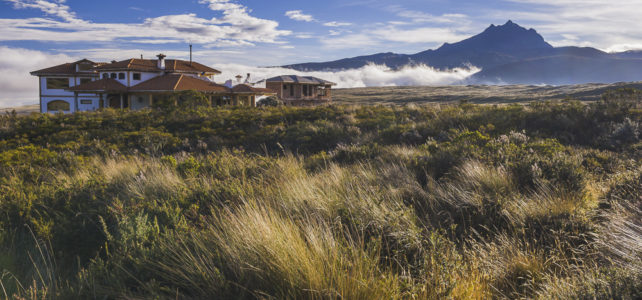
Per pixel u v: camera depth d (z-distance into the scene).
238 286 2.72
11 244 4.00
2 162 9.74
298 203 4.57
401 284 2.62
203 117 21.61
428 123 15.98
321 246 2.95
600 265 3.15
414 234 3.50
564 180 5.74
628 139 12.58
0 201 5.18
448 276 2.72
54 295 2.84
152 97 40.44
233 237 3.24
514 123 15.43
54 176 7.78
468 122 15.73
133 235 3.73
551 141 10.84
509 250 3.56
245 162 7.88
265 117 20.89
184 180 6.54
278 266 2.71
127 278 3.01
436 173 6.94
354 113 21.45
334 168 6.97
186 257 3.15
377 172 6.74
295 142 15.61
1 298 2.81
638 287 2.41
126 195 5.63
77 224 4.35
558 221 4.11
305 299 2.54
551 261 3.29
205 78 48.47
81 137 17.23
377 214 4.02
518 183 5.77
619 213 4.29
